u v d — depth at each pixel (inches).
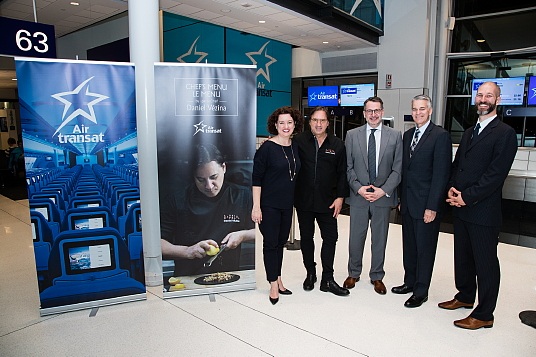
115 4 207.9
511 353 87.0
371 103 111.5
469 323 97.8
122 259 111.3
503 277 132.1
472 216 94.8
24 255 155.6
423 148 105.2
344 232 194.1
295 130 112.3
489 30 314.8
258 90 374.0
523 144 324.5
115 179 107.8
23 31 152.0
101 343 91.2
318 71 392.2
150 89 122.6
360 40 314.0
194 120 110.7
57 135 100.3
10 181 358.6
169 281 116.0
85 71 101.0
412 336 94.3
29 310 108.7
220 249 118.6
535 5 290.5
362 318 103.5
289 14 236.8
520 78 304.0
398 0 324.8
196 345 90.3
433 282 128.9
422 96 104.7
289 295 118.3
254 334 95.3
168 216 113.0
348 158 118.4
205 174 114.0
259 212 108.9
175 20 370.3
